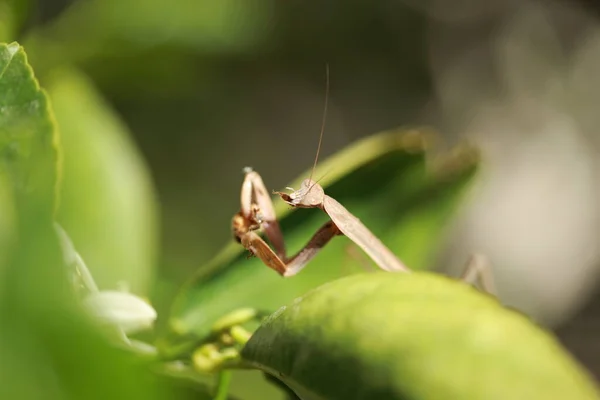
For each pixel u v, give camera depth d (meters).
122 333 0.19
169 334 0.21
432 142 0.23
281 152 0.58
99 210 0.23
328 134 0.60
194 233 0.46
